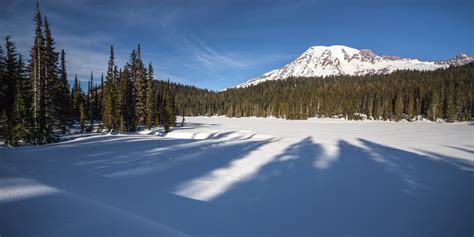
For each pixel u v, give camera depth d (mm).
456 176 14602
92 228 4805
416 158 20516
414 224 8250
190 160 17500
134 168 14320
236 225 7797
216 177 13242
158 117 56281
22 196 5484
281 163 17625
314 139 35781
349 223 8250
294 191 11430
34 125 26938
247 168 15742
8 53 32031
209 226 7621
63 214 5105
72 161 15141
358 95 126875
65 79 40281
